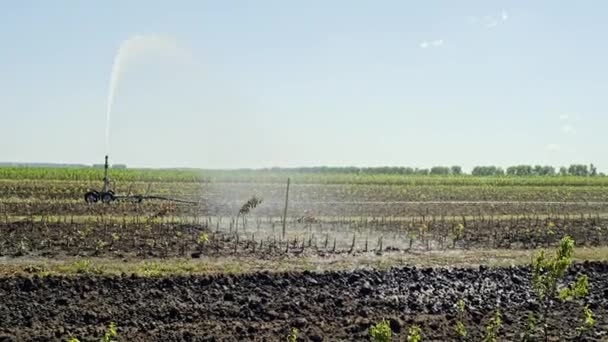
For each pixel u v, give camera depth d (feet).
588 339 46.37
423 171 354.13
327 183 211.00
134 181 185.16
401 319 49.80
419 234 85.81
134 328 45.06
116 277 53.36
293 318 48.91
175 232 78.64
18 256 62.08
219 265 59.93
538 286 44.96
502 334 47.16
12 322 44.96
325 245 74.28
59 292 50.42
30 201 110.11
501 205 135.74
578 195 173.78
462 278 61.21
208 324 46.70
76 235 73.46
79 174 199.72
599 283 62.44
